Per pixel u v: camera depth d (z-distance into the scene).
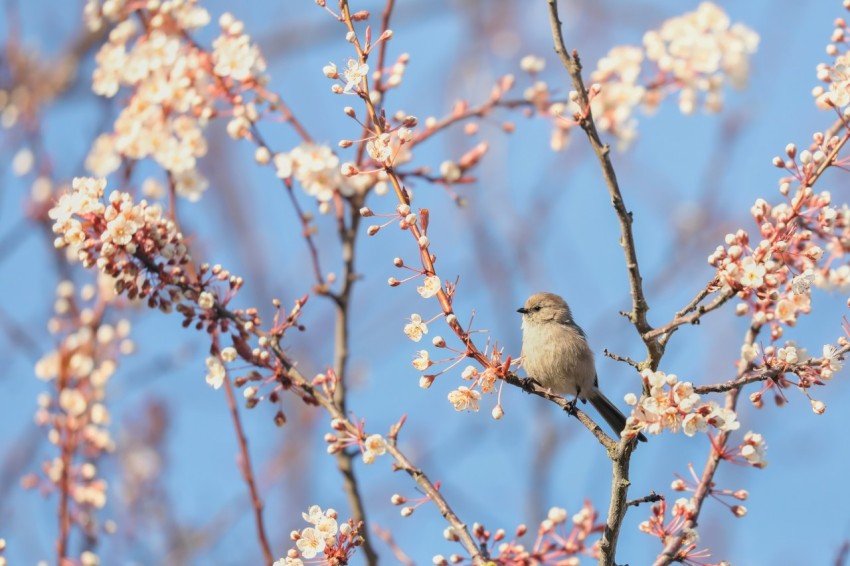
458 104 12.77
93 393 10.81
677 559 8.40
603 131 12.97
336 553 8.04
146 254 8.96
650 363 8.09
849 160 8.19
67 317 12.09
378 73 11.60
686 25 12.76
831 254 8.76
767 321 8.17
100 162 11.47
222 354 8.89
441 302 8.40
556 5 8.85
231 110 11.92
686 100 12.73
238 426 10.59
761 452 8.45
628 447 8.23
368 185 12.26
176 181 11.48
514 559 8.64
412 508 8.55
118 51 11.38
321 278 12.29
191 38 11.80
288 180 11.74
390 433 8.81
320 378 9.13
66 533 10.17
